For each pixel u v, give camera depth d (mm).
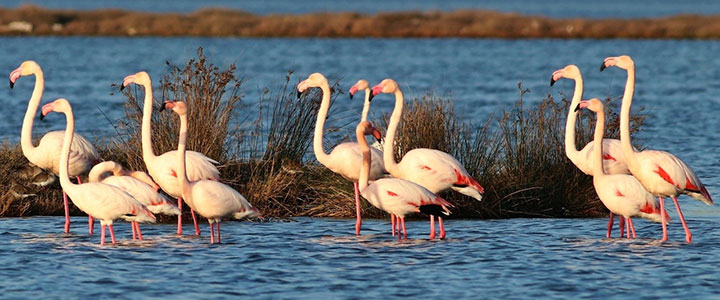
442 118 16703
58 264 12312
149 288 11227
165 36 75438
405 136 16391
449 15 88688
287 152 17000
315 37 77500
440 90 39281
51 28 76000
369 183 13969
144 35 75688
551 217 16250
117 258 12680
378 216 16219
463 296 10961
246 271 12062
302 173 16656
